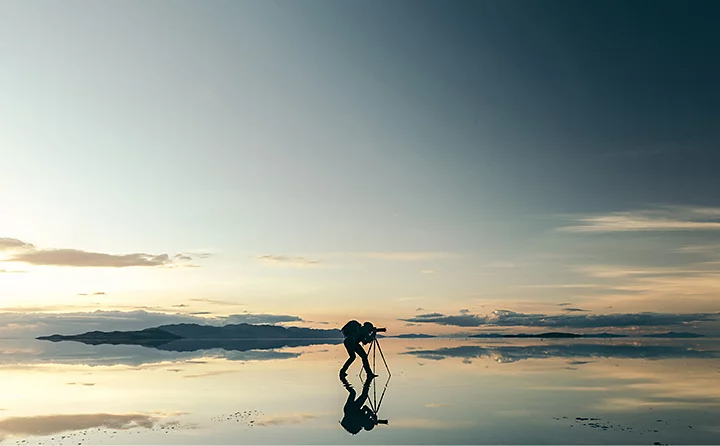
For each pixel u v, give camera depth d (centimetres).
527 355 2833
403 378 1842
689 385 1596
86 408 1316
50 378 1947
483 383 1683
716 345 3722
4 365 2545
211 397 1467
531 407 1267
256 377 1923
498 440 955
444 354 3003
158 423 1134
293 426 1092
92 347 4562
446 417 1164
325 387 1642
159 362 2656
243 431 1049
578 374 1886
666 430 1016
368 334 2080
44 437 1016
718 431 1007
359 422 1123
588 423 1084
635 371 1969
